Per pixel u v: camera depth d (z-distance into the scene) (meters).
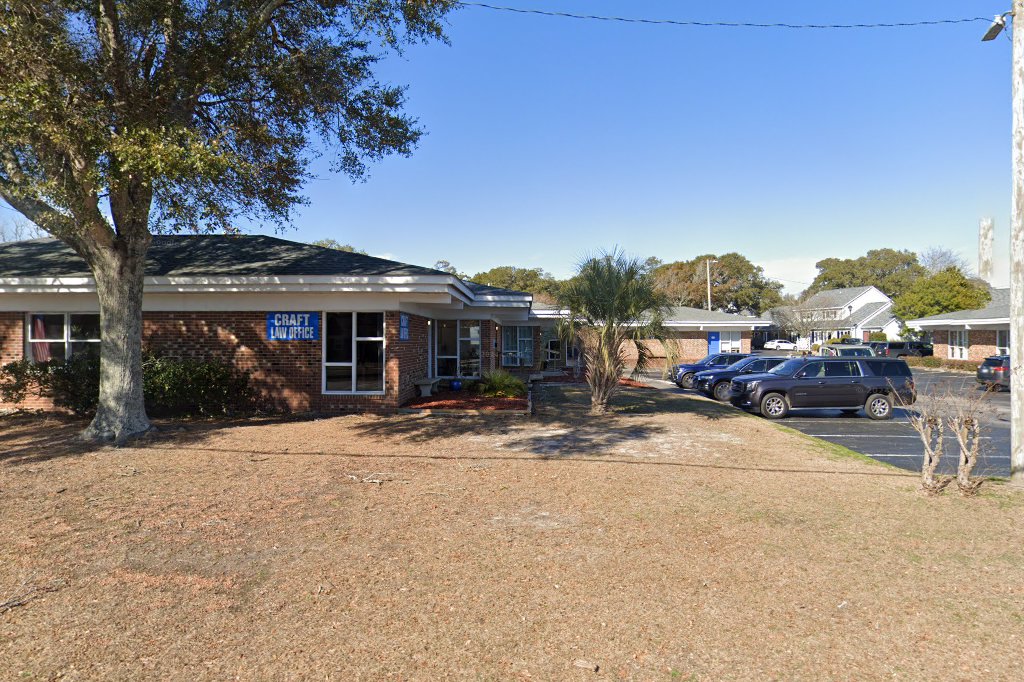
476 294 19.89
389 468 8.87
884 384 16.56
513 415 14.53
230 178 10.49
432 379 17.38
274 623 4.23
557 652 3.89
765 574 5.12
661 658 3.83
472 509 6.87
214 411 13.98
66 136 8.34
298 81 11.75
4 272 14.73
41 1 8.62
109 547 5.61
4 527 6.14
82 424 12.66
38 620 4.24
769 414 16.69
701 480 8.33
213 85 9.99
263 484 7.91
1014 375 8.16
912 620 4.36
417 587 4.82
